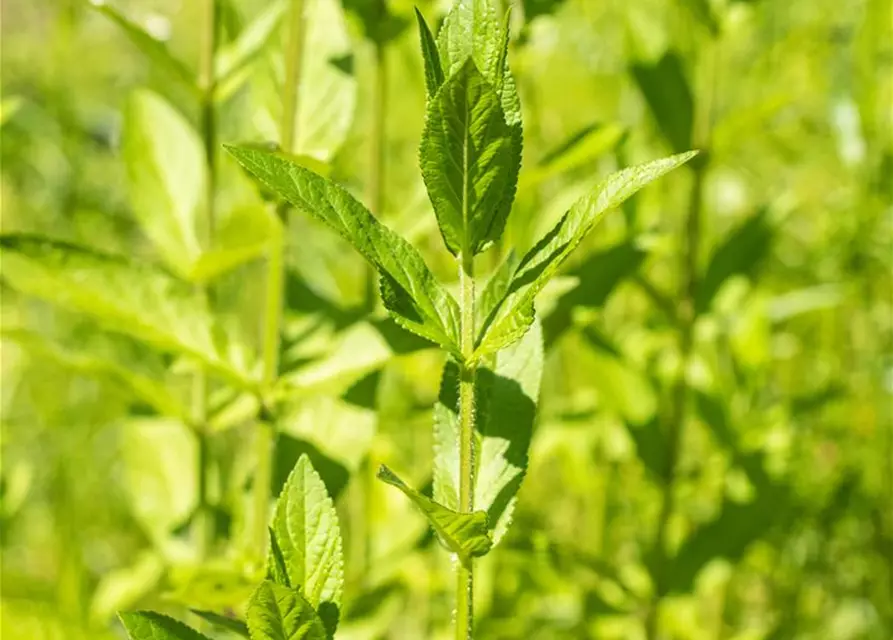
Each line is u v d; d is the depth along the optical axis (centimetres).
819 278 157
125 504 160
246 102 146
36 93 189
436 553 121
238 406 106
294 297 104
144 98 104
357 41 152
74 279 94
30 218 173
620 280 102
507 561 120
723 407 127
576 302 102
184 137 105
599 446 140
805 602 141
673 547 138
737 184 180
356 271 132
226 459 144
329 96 97
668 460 122
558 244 71
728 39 155
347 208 71
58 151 173
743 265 122
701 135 125
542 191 153
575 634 132
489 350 71
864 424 149
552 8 108
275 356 94
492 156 70
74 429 159
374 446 114
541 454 129
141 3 167
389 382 135
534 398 77
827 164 182
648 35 122
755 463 122
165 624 73
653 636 119
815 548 141
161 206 104
